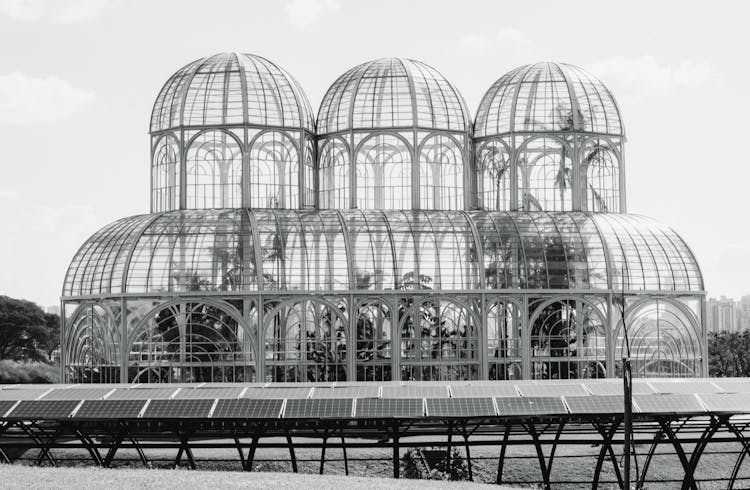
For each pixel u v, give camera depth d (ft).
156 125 370.32
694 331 351.25
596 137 374.84
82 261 350.64
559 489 271.49
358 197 366.43
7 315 583.17
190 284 328.70
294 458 250.16
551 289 338.95
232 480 192.85
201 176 360.07
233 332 326.65
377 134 365.61
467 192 370.32
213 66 367.45
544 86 376.07
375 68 372.99
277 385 262.06
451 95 374.02
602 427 250.37
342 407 236.63
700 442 250.16
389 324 331.77
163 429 270.46
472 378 334.03
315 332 329.52
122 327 328.29
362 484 194.90
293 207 364.38
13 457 282.56
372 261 336.08
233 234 335.47
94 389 254.88
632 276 345.92
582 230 351.25
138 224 345.92
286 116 365.61
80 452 286.46
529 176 372.99
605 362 339.77
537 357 337.11
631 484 273.75
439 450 284.82
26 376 551.59
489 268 339.77
